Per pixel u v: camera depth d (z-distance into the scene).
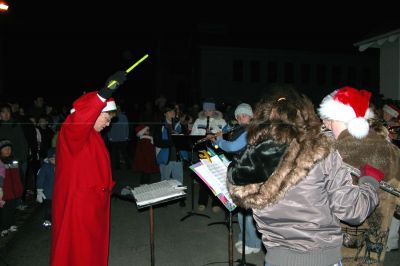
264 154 1.70
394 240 4.38
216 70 27.30
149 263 4.34
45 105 11.41
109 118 3.22
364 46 9.58
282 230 1.79
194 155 5.93
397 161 2.39
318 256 1.76
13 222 5.39
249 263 4.21
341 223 2.41
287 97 1.84
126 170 10.45
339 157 1.77
